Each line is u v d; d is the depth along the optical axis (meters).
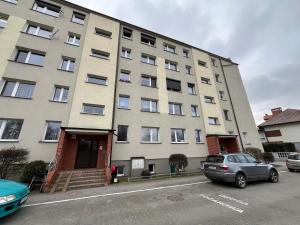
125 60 16.36
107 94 13.67
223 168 8.35
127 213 5.43
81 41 14.72
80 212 5.57
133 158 13.09
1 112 10.30
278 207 5.65
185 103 18.02
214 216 5.07
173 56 19.91
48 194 7.88
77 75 13.23
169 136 15.57
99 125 12.47
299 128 27.75
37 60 12.83
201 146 16.91
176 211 5.50
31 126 10.74
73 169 11.16
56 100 12.23
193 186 8.93
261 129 33.44
